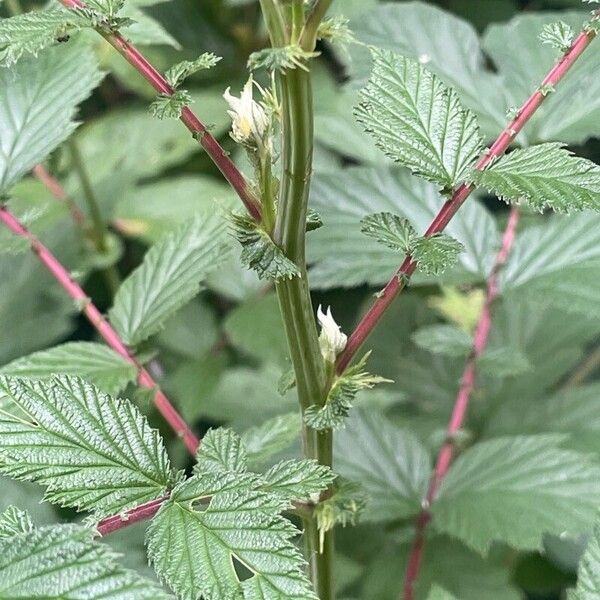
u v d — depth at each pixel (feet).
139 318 1.55
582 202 1.24
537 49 1.81
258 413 1.98
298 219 1.24
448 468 1.74
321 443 1.33
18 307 2.21
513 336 2.16
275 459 1.69
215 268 1.55
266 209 1.26
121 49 1.24
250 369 2.24
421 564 1.85
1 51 1.20
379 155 2.22
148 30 1.58
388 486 1.71
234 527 1.17
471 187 1.29
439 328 1.77
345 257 1.73
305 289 1.27
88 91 1.61
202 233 1.59
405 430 1.76
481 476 1.69
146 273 1.58
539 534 1.60
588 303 1.66
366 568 1.91
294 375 1.33
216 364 2.09
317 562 1.37
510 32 1.85
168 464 1.22
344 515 1.33
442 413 2.11
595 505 1.62
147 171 2.59
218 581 1.15
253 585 1.15
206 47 2.99
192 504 1.20
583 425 1.88
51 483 1.19
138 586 1.09
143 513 1.21
